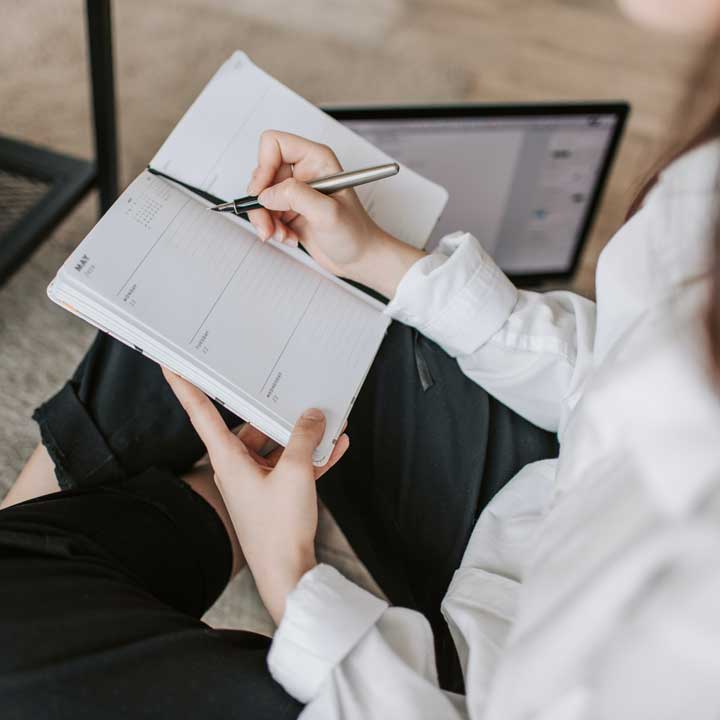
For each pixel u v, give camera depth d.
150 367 0.78
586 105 1.12
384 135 1.11
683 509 0.36
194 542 0.71
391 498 0.75
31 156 1.25
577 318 0.70
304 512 0.59
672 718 0.37
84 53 1.48
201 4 1.61
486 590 0.58
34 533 0.61
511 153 1.17
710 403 0.37
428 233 0.79
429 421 0.75
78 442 0.75
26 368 1.15
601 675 0.38
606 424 0.43
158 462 0.77
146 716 0.50
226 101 0.74
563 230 1.30
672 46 1.73
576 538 0.43
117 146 1.24
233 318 0.65
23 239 1.15
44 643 0.50
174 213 0.67
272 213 0.71
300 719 0.51
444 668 0.67
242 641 0.59
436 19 1.71
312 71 1.57
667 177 0.49
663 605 0.37
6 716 0.48
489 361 0.72
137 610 0.55
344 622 0.52
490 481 0.73
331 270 0.73
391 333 0.78
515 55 1.68
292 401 0.64
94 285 0.61
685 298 0.41
